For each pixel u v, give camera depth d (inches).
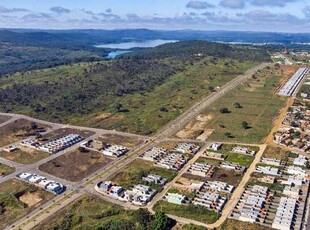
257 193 5403.5
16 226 4788.4
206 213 4913.9
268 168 6200.8
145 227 4586.6
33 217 4992.6
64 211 5113.2
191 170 6254.9
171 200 5231.3
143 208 5073.8
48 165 6633.9
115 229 4586.6
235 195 5398.6
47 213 5083.7
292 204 5064.0
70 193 5620.1
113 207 5142.7
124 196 5403.5
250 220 4726.9
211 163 6550.2
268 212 4936.0
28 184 5880.9
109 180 5989.2
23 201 5447.8
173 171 6264.8
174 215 4899.1
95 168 6491.1
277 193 5442.9
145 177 6008.9
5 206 5305.1
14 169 6481.3
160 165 6476.4
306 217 4840.1
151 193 5487.2
